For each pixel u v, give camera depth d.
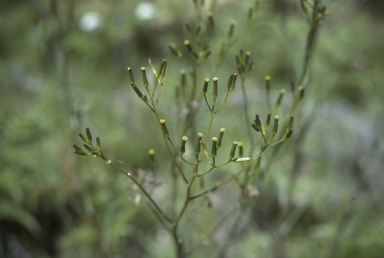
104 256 0.75
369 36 1.27
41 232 0.85
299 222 0.86
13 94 1.18
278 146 0.55
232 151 0.45
